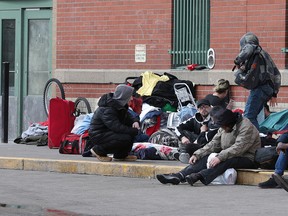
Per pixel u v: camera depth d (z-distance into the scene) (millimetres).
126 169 22766
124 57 31078
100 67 31656
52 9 33562
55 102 28141
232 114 20578
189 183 20438
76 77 32094
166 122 26766
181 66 30172
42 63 34094
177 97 27656
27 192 19672
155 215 16406
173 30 30141
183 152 22594
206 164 20734
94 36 31766
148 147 24453
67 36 32438
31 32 34344
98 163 23266
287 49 27578
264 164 20703
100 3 31562
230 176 20625
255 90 23969
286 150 19172
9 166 24828
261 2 28047
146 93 27688
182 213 16578
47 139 29359
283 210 16781
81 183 21359
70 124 28266
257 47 23875
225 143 20781
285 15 27625
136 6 30766
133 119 23953
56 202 18141
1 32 34969
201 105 23078
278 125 24125
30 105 34344
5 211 17062
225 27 28828
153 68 30500
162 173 22156
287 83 27359
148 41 30562
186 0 29938
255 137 20750
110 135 23469
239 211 16703
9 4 34781
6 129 30828
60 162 23906
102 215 16516
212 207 17266
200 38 29703
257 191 19578
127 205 17672
